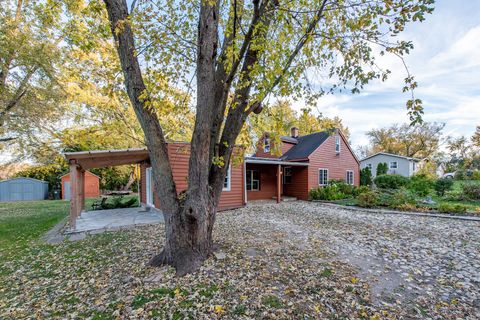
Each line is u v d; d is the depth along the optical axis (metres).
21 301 2.99
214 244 4.51
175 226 3.65
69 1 4.24
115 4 3.32
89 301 2.92
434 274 3.55
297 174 15.16
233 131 3.95
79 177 9.58
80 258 4.46
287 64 3.43
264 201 13.83
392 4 2.70
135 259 4.21
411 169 22.69
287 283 3.20
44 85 9.55
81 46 3.92
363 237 5.55
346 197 14.18
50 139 10.91
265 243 4.95
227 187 10.35
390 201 10.34
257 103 3.74
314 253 4.38
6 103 9.17
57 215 9.98
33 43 8.66
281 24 3.93
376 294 2.96
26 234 6.54
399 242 5.14
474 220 7.45
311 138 16.80
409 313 2.58
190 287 3.09
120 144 15.32
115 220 8.12
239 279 3.29
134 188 24.88
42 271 3.93
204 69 3.41
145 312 2.62
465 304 2.76
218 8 3.50
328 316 2.52
